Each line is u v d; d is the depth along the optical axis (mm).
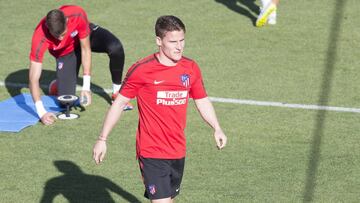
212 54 38469
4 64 37188
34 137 27906
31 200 22766
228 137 27953
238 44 40125
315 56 38125
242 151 26625
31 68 28234
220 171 24875
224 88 33594
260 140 27672
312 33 41562
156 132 18391
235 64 37000
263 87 33719
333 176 24531
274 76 35219
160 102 18234
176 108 18344
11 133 28250
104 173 24766
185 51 38875
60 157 26078
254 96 32562
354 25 42688
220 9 46125
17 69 36500
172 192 19094
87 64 29344
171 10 45906
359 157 26078
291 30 42125
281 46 39719
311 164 25469
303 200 22766
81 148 26891
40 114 28469
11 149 26766
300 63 37094
